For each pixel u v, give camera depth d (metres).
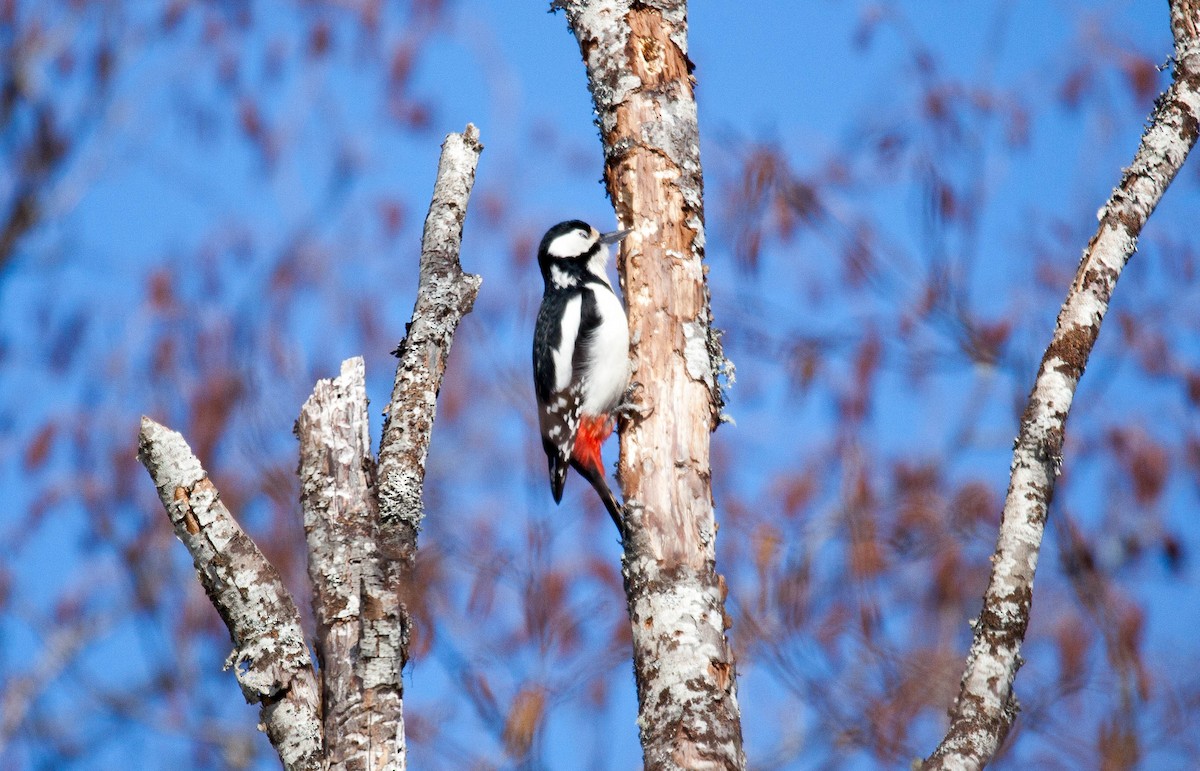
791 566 13.70
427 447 8.10
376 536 7.63
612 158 10.38
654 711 8.34
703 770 8.00
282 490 13.40
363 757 7.10
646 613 8.70
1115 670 13.02
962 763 7.15
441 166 8.95
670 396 9.49
